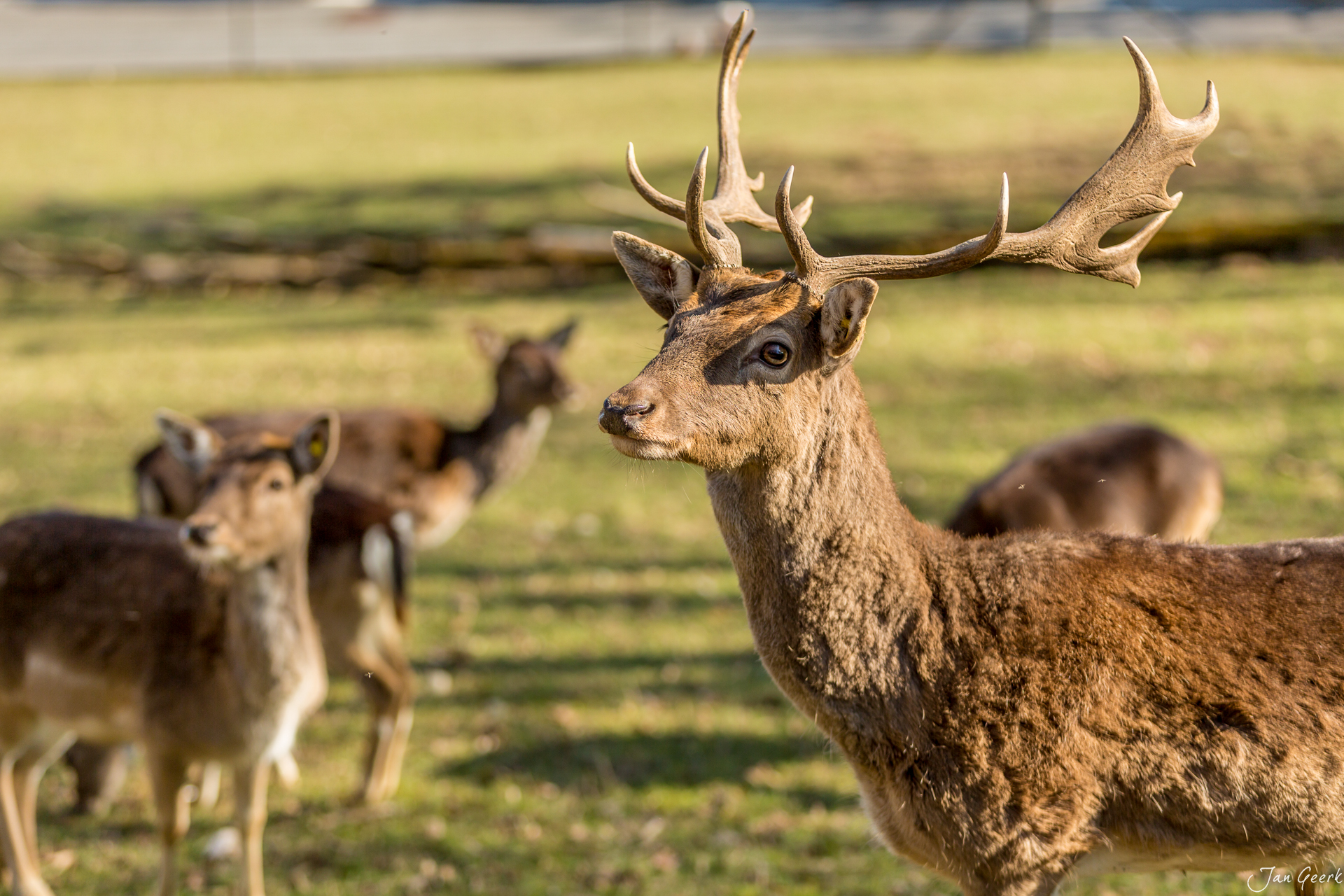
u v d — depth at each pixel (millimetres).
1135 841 7828
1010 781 7672
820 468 7809
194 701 10930
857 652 7859
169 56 85375
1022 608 7832
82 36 91750
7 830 11586
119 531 11969
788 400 7609
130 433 27219
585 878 11805
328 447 11305
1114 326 31250
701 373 7473
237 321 37938
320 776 14148
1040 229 8023
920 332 31969
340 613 13633
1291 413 24578
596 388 28969
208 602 11047
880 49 76938
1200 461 15891
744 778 13602
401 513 14383
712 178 48156
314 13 102000
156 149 60531
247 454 11078
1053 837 7691
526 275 41156
